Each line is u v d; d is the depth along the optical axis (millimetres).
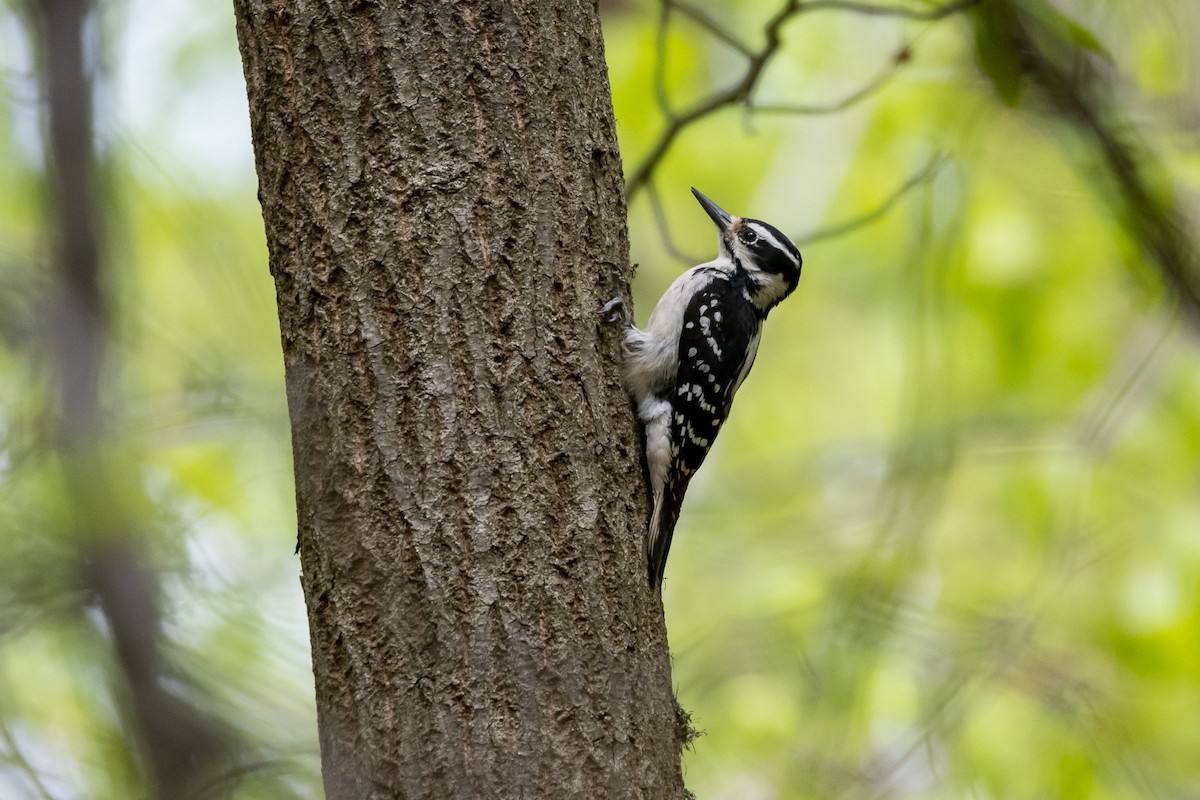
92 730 9156
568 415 6918
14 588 8695
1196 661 12766
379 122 6844
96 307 9172
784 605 12938
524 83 7082
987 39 10539
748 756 12383
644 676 6824
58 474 8727
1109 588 13312
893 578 12727
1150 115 13688
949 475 13414
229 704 9211
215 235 12383
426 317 6715
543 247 7004
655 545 7930
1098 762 12180
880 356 17125
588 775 6414
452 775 6293
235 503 10398
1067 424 14195
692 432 9688
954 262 13773
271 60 6992
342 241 6785
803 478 17516
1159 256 12070
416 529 6527
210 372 10430
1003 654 12523
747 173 16688
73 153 9555
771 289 10805
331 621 6605
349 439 6664
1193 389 13891
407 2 6914
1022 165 13891
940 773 12273
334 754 6512
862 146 14883
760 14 16469
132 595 8922
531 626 6512
